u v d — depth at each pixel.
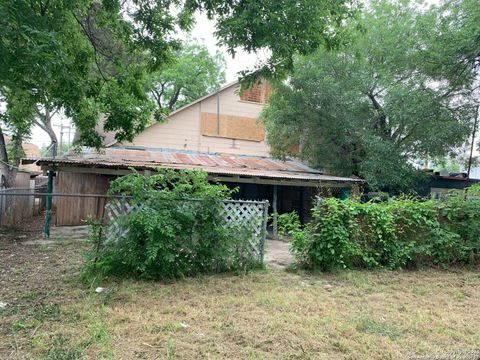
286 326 3.60
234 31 5.21
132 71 8.62
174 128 15.83
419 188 15.31
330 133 13.62
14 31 4.12
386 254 6.54
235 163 13.53
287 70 6.31
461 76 11.79
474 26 10.12
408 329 3.70
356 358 3.02
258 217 5.98
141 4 7.12
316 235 6.07
